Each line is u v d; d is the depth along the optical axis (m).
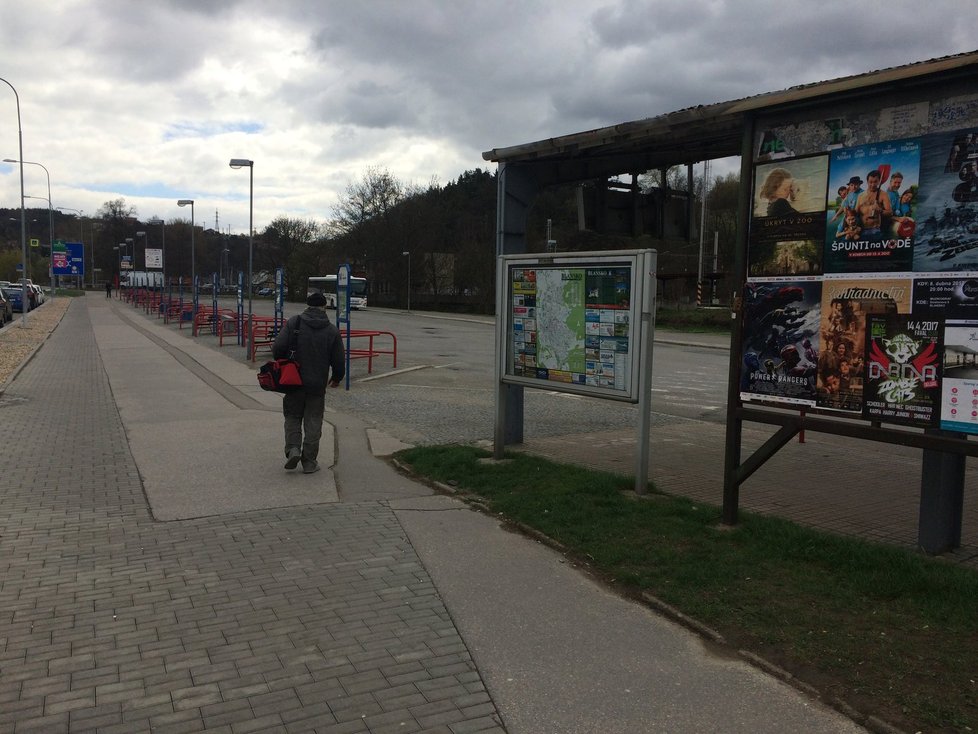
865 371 4.46
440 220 78.69
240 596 4.18
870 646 3.46
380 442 8.60
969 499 6.44
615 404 12.42
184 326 33.81
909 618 3.72
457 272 67.44
